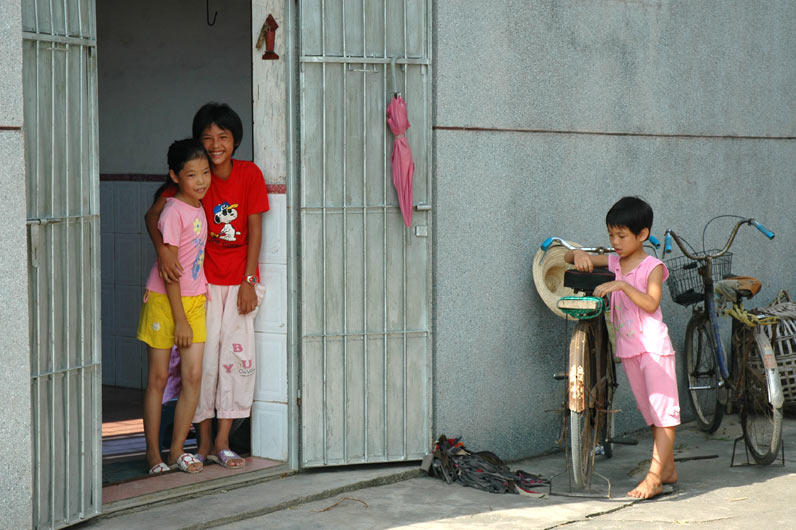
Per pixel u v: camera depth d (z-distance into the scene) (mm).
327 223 5227
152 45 7520
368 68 5238
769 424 5809
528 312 5949
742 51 7406
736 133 7418
